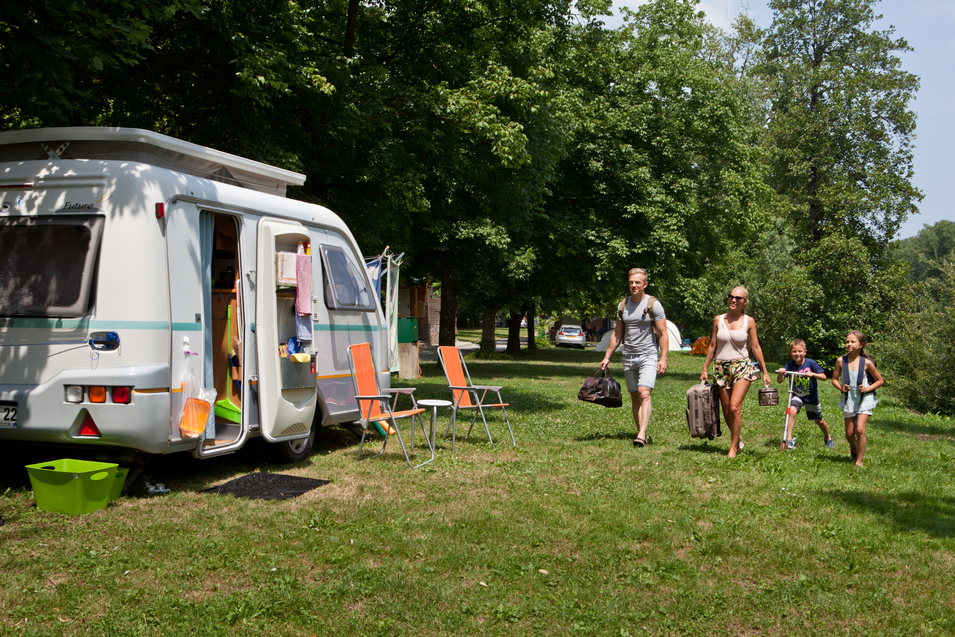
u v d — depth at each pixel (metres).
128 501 6.26
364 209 13.45
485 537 5.38
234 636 3.73
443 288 25.55
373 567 4.73
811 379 9.88
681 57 25.92
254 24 10.28
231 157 7.68
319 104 11.55
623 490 6.95
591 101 24.80
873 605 4.30
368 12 14.16
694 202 25.75
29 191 6.61
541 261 26.73
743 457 8.62
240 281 7.53
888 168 37.81
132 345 6.28
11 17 6.74
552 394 16.92
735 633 3.93
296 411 7.88
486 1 14.34
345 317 9.15
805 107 38.91
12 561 4.66
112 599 4.14
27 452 7.56
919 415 15.89
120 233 6.37
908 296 18.56
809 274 27.50
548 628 3.91
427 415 12.45
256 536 5.30
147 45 7.64
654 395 17.72
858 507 6.54
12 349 6.41
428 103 12.45
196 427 6.70
